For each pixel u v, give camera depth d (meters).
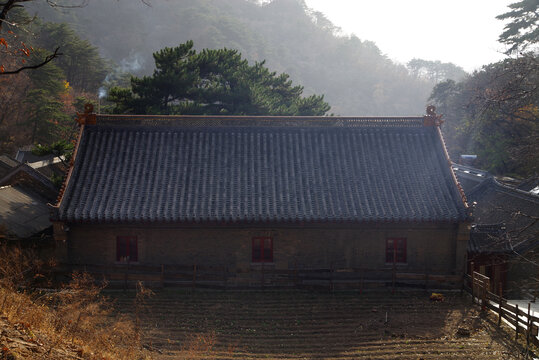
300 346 17.50
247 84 37.72
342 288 23.33
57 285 21.92
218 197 23.58
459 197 23.64
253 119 26.73
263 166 25.14
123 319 18.92
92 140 25.97
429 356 16.58
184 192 23.80
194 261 23.88
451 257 24.06
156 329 18.61
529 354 16.45
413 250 24.08
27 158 53.66
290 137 26.58
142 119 26.53
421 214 23.06
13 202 29.20
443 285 23.47
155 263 23.81
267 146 26.20
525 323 17.53
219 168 24.94
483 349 17.11
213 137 26.47
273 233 23.92
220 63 39.97
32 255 23.23
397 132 26.83
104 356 12.04
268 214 22.81
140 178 24.36
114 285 23.11
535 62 18.31
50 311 15.31
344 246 24.03
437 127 26.75
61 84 71.12
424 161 25.61
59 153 34.41
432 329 19.00
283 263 24.00
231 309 21.05
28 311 12.83
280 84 45.03
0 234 24.33
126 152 25.47
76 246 23.64
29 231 26.41
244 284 23.53
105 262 23.70
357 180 24.61
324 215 22.92
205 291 23.08
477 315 20.44
